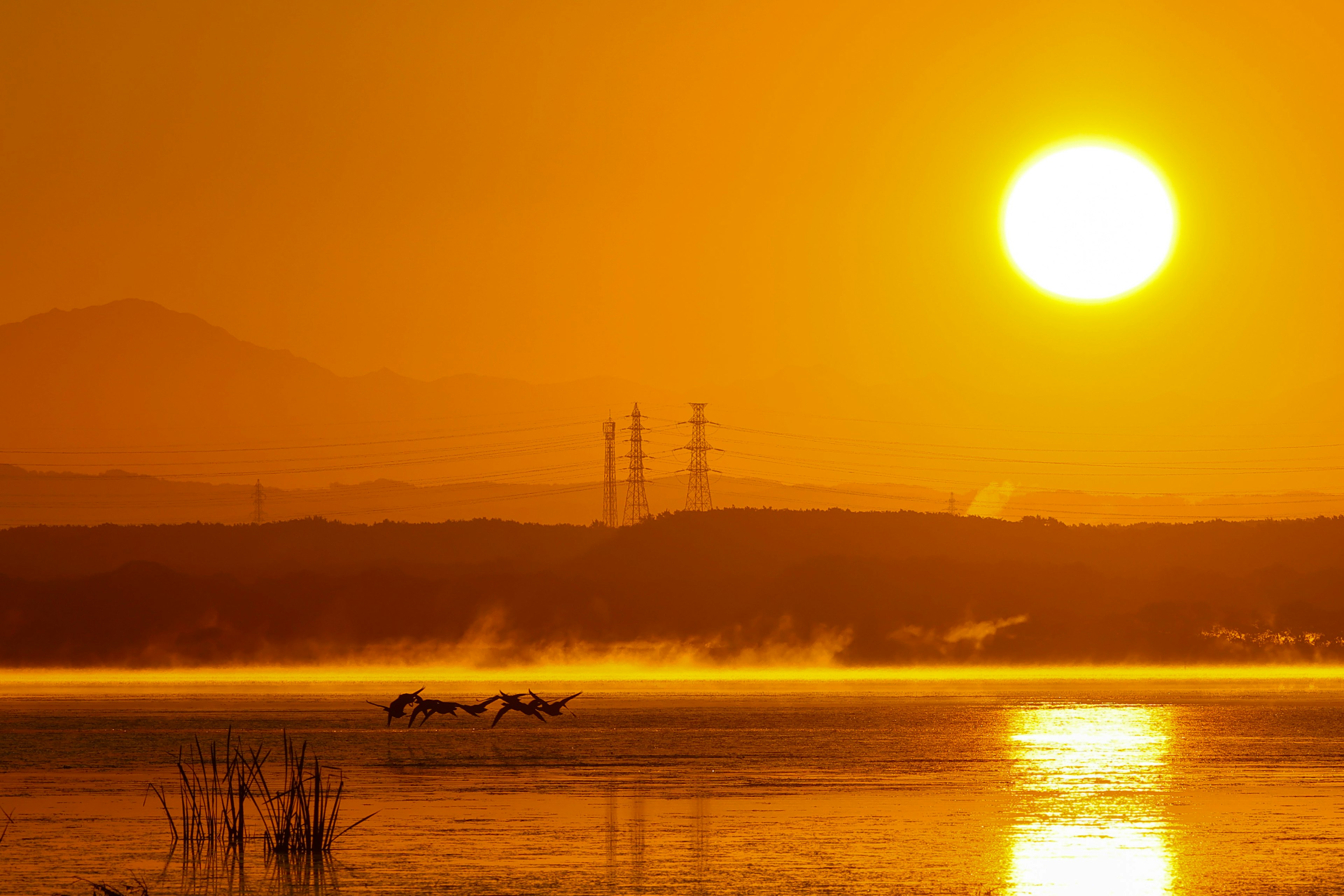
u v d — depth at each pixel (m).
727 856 130.50
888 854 131.38
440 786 177.88
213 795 151.50
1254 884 118.75
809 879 121.25
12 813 155.12
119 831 144.12
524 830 144.50
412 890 117.69
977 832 142.75
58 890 118.25
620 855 131.12
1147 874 123.19
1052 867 125.81
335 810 137.25
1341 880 120.75
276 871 124.94
